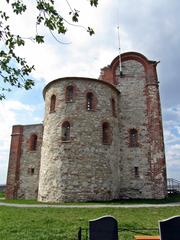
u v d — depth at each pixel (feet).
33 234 29.53
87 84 73.36
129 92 84.17
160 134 78.13
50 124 72.28
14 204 59.26
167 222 20.45
